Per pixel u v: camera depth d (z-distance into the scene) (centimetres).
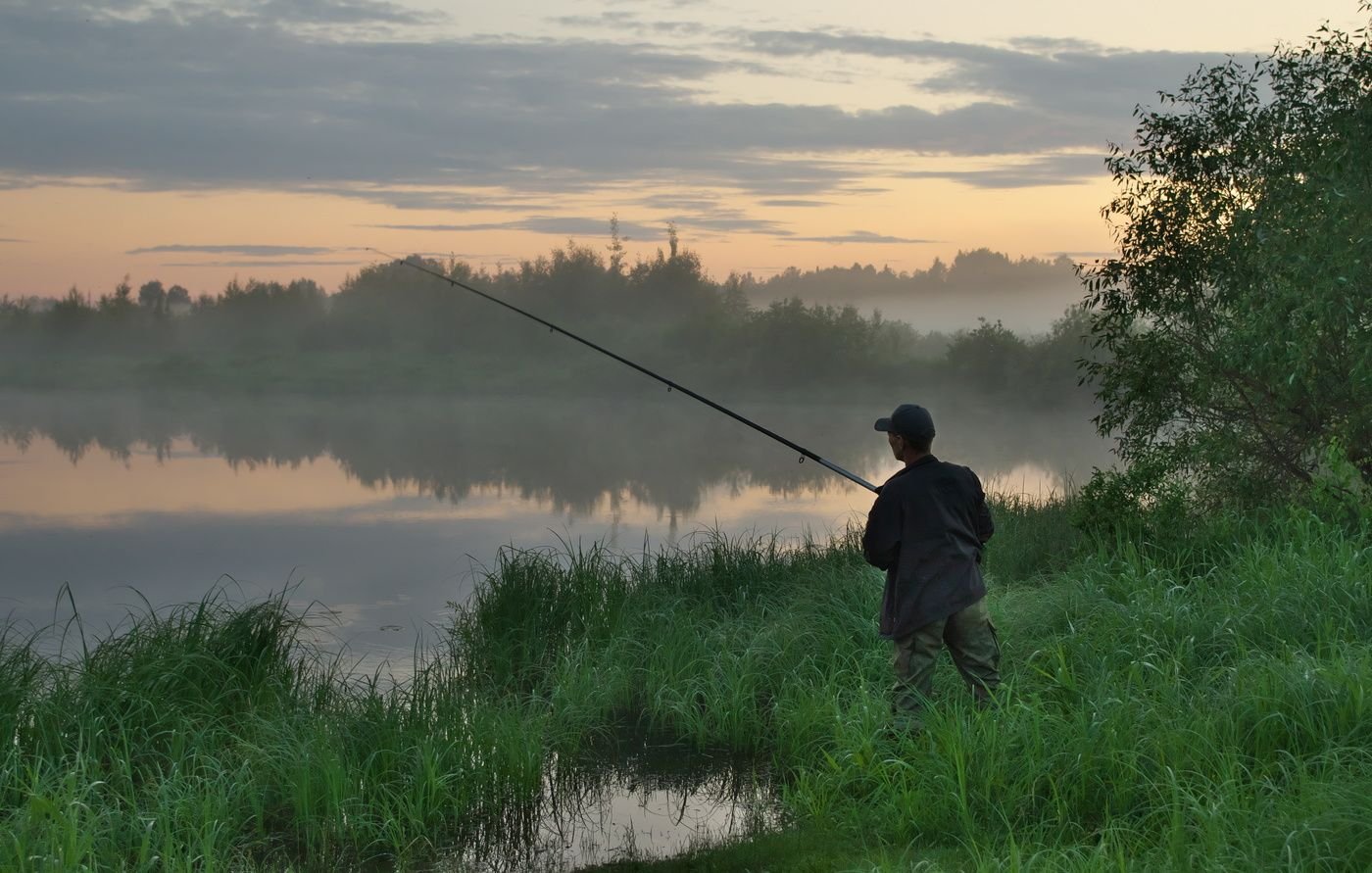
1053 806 423
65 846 406
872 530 533
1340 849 345
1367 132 775
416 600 1049
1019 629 637
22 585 1148
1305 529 672
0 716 514
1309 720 434
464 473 2328
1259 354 777
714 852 445
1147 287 915
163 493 2011
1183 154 893
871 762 483
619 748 595
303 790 483
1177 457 884
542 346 7100
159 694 566
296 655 725
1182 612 588
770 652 691
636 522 1558
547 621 803
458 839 477
